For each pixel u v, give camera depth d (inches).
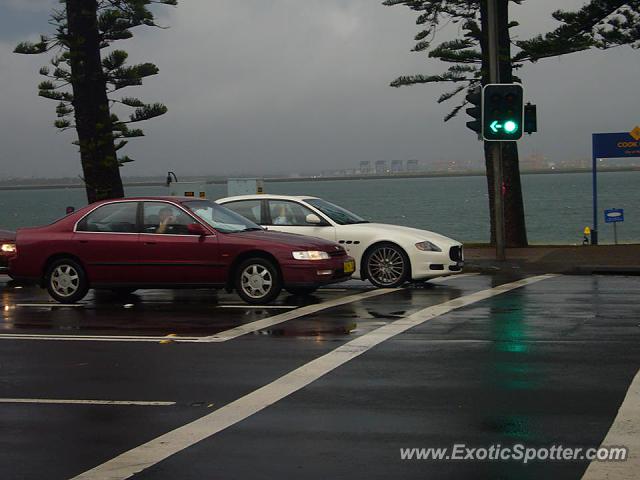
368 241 649.6
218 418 289.1
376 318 494.6
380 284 650.2
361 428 274.1
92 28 1114.1
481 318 488.1
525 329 449.7
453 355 384.5
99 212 593.3
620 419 279.7
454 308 529.3
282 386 332.2
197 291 658.8
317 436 266.5
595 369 353.1
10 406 309.7
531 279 696.4
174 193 920.9
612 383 328.5
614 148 1152.2
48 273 592.7
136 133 1141.7
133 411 300.8
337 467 237.8
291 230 656.4
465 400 306.2
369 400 308.3
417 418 284.4
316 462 242.2
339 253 585.0
